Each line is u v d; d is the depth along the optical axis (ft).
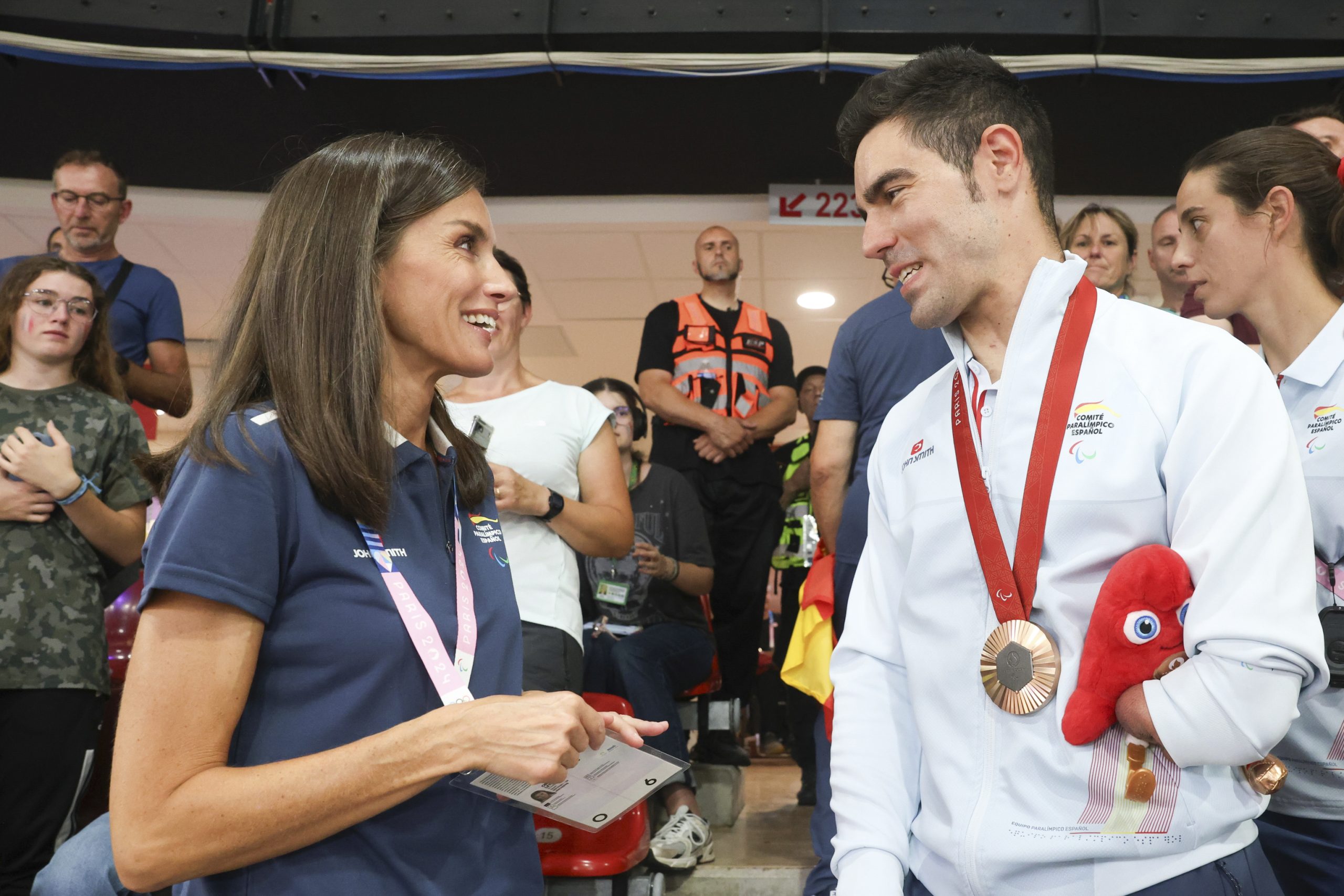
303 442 3.30
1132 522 3.43
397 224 3.63
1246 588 3.09
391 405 3.63
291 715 3.21
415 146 3.82
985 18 12.48
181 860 2.91
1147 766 3.25
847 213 16.75
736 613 12.42
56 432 7.91
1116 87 15.31
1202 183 5.63
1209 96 15.25
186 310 23.11
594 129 16.30
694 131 16.38
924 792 3.84
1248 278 5.49
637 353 27.61
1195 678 3.08
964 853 3.48
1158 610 3.22
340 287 3.47
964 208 3.79
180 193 16.53
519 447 7.79
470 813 3.48
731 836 9.40
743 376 13.56
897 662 4.11
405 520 3.60
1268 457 3.24
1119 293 10.04
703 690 10.55
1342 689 4.82
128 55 12.71
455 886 3.34
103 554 8.10
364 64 12.91
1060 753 3.38
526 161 16.76
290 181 3.69
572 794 3.57
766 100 16.01
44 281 8.43
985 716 3.59
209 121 15.65
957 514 3.79
